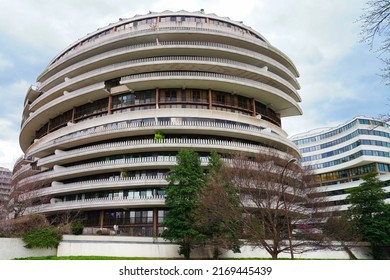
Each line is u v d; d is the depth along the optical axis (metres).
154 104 54.09
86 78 57.59
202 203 33.25
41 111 63.12
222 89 55.88
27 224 38.94
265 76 57.72
